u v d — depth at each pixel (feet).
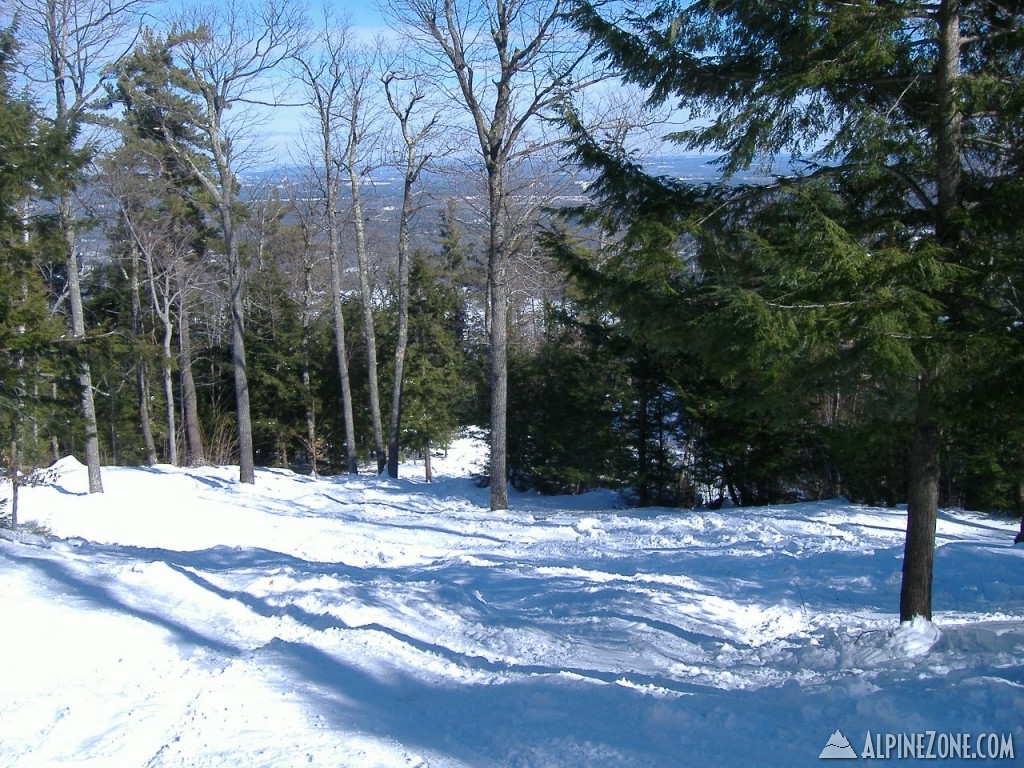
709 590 36.96
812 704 16.49
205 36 75.00
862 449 27.86
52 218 45.21
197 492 73.87
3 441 44.42
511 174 65.82
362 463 157.69
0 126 40.22
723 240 26.40
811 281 21.20
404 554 45.14
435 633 25.67
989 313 22.16
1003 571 39.50
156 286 114.01
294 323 129.39
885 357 20.10
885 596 36.11
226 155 82.64
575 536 54.65
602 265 27.50
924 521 26.08
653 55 25.53
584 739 15.26
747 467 72.49
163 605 25.70
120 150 83.51
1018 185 21.99
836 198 24.25
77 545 39.09
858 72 24.23
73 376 45.60
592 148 26.76
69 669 19.62
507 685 18.75
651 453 78.07
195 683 18.89
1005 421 23.47
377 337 131.54
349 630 23.00
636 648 25.81
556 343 84.84
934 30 24.32
